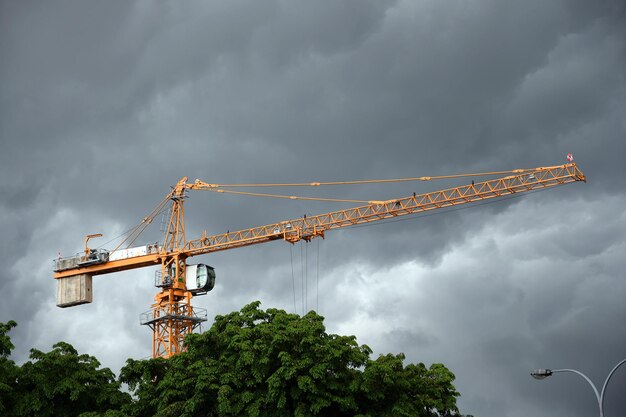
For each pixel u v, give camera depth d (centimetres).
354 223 14600
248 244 15225
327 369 7300
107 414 7350
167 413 7156
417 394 7700
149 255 15500
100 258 15575
